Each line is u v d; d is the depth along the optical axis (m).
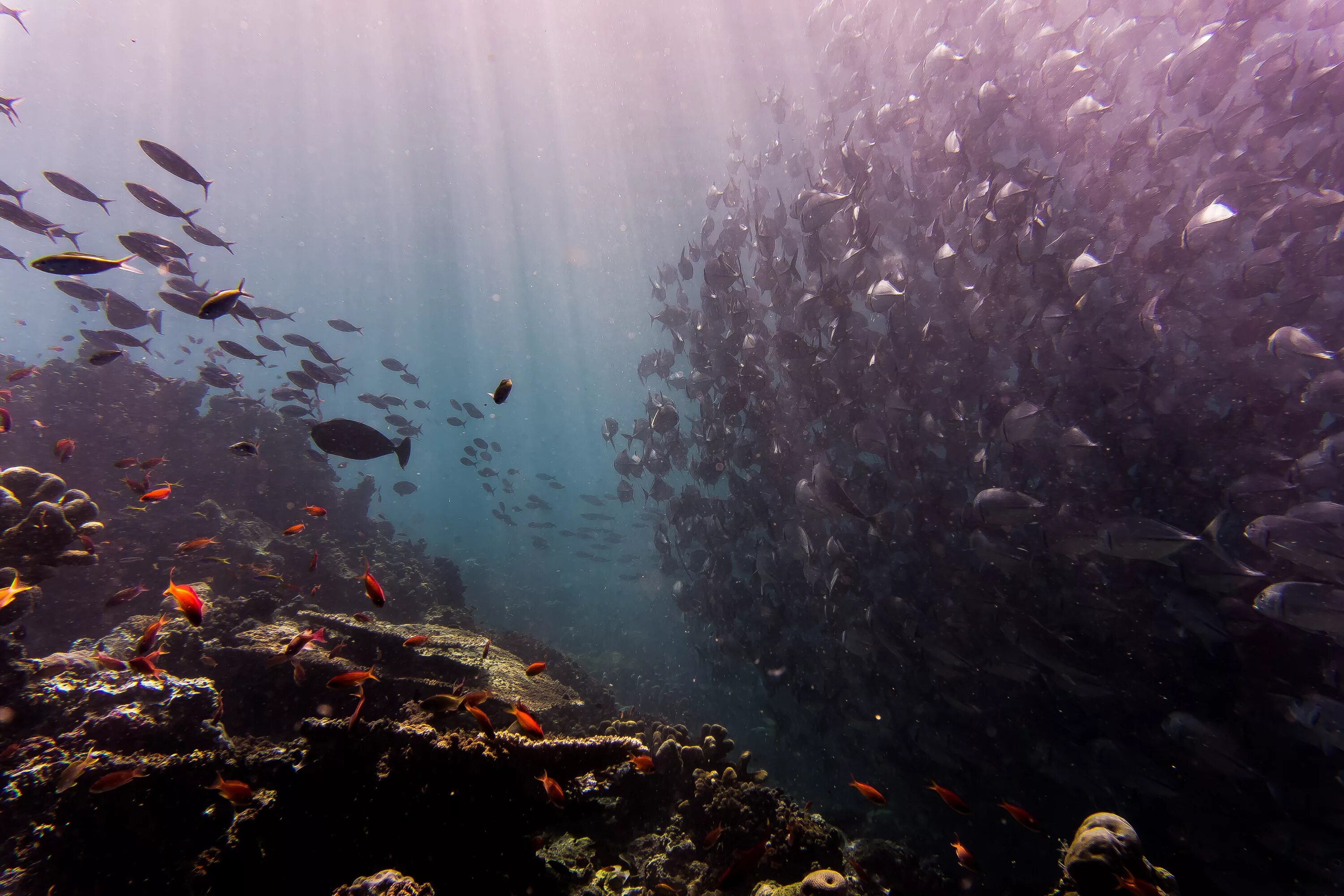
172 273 7.61
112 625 6.86
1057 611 7.06
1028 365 7.20
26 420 9.07
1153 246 6.85
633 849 4.79
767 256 8.79
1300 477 5.98
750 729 13.52
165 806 3.43
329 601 9.04
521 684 5.63
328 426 4.83
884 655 8.25
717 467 9.90
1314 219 6.24
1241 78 7.00
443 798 3.21
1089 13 7.91
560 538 46.06
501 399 4.97
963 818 8.12
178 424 10.73
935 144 8.32
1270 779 5.79
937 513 7.92
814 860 4.24
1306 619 4.99
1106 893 2.81
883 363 8.08
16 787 3.31
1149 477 6.88
